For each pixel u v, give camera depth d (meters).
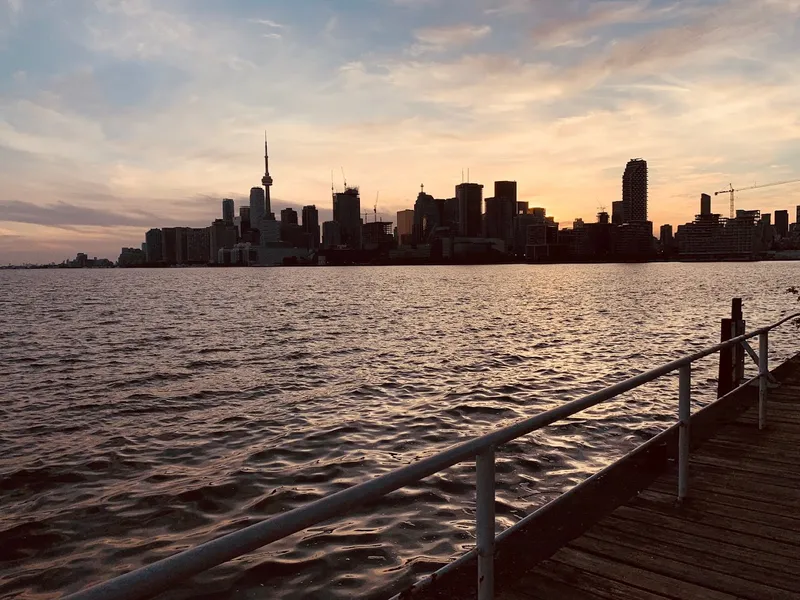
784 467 5.64
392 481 1.89
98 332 36.75
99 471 10.51
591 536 4.27
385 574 6.47
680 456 4.82
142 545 7.59
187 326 40.25
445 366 21.81
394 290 97.69
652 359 23.05
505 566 3.84
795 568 3.79
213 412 15.16
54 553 7.38
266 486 9.56
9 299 78.50
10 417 14.83
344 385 18.45
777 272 186.62
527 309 51.94
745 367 18.72
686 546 4.10
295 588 6.20
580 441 11.14
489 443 2.42
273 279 185.62
